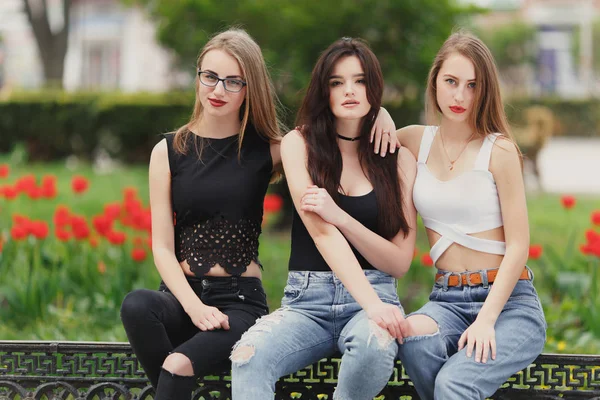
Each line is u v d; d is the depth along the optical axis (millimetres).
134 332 3113
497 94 3273
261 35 8375
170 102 16859
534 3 33969
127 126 16969
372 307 3039
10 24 30719
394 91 8766
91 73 29953
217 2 8508
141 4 11508
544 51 34281
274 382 3068
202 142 3477
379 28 8125
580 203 12328
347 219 3199
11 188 6469
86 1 29406
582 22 33781
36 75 31078
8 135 17344
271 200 6363
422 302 5809
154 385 3225
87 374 3482
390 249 3242
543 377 3611
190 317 3248
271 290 6227
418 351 3043
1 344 3459
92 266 5621
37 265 5383
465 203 3242
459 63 3230
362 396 3027
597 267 5629
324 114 3361
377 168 3348
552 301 5746
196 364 3068
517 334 3096
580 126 25844
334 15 8070
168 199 3471
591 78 33688
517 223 3189
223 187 3396
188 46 9023
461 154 3318
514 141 3277
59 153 17500
